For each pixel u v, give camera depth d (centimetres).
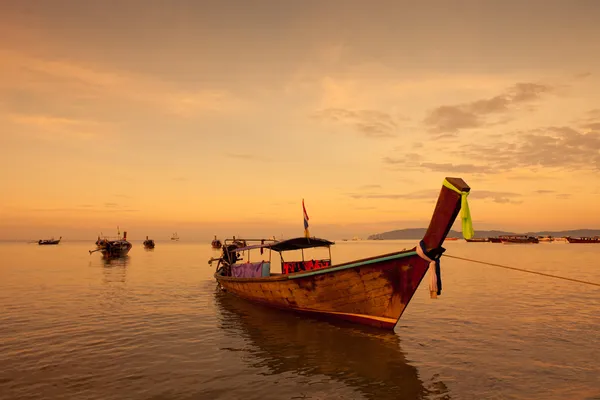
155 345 1188
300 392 829
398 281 1233
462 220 1048
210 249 10731
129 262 4916
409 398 793
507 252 7050
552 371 938
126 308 1780
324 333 1327
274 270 3550
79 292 2248
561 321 1458
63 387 850
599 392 816
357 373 941
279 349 1146
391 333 1302
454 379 895
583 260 4656
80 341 1225
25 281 2778
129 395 809
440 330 1340
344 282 1352
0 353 1095
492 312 1633
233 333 1338
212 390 839
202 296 2155
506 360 1021
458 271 3475
